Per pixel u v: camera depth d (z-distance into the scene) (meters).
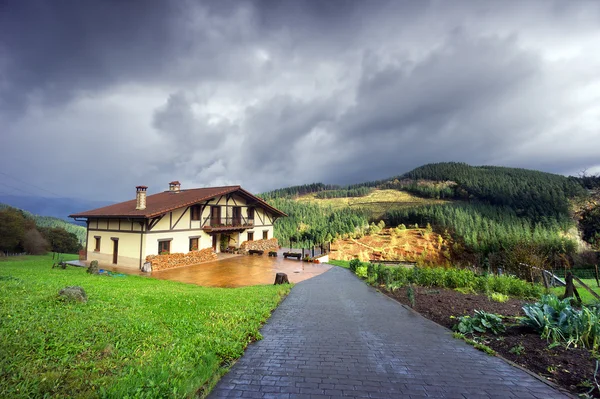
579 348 4.73
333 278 15.62
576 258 31.25
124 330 4.96
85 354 3.99
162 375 3.38
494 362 4.49
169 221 20.05
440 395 3.50
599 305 6.36
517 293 9.46
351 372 4.11
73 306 6.05
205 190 26.30
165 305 7.14
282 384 3.72
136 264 18.47
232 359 4.43
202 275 16.44
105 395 2.95
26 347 3.90
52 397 2.93
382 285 12.09
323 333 5.93
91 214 21.11
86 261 21.41
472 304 8.13
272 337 5.65
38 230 37.56
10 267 16.36
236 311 6.94
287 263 21.94
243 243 27.48
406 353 4.86
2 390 2.92
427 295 9.56
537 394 3.54
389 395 3.49
